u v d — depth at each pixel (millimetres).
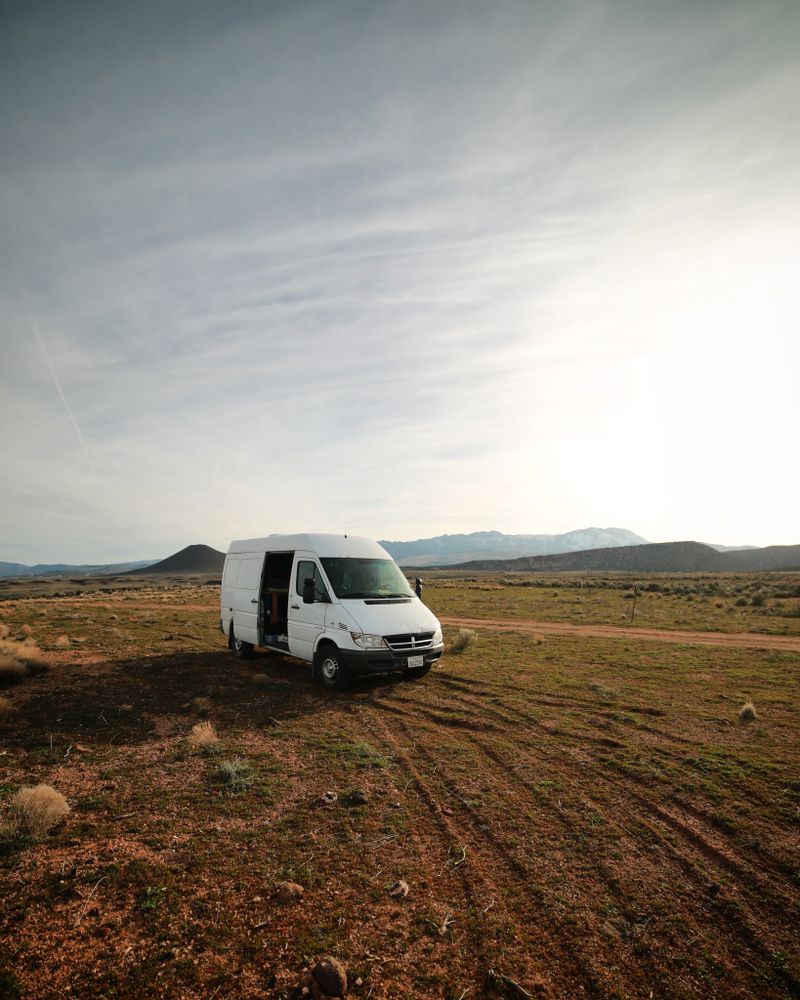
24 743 6605
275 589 12391
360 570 10750
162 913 3457
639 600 30812
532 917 3531
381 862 4141
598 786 5570
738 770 5863
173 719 7738
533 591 41812
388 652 9328
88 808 4965
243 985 2895
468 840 4496
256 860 4129
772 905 3662
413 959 3131
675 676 10586
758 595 29297
